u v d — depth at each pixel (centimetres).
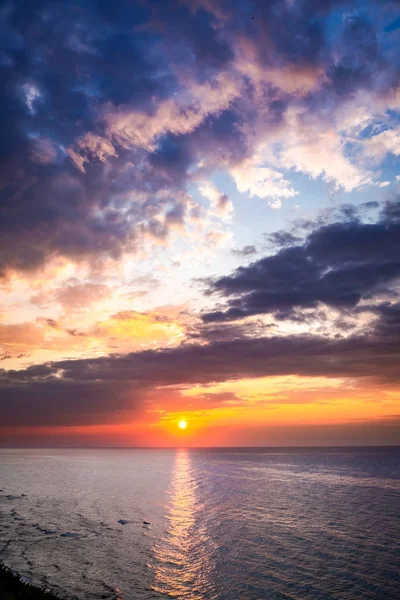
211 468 14238
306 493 7344
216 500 6500
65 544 3684
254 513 5325
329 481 9488
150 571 2947
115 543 3741
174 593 2517
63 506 5841
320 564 3092
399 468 13688
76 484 8750
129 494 7175
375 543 3697
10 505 5916
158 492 7475
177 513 5341
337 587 2602
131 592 2531
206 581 2736
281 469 13625
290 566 3050
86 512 5356
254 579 2770
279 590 2555
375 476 10769
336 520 4806
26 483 8931
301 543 3722
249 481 9544
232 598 2427
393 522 4656
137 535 4069
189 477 10600
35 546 3600
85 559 3234
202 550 3512
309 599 2403
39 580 2728
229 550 3506
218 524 4616
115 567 3034
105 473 11812
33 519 4856
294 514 5228
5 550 3469
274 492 7506
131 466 15225
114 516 5088
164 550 3516
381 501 6303
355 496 6900
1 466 14800
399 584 2650
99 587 2614
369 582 2691
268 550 3497
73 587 2606
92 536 4003
